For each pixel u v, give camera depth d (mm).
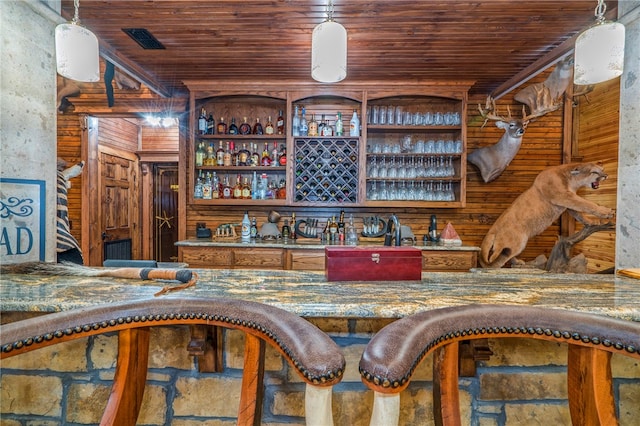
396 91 3201
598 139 3189
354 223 3545
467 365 999
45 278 1158
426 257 3029
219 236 3424
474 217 3559
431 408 1013
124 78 3277
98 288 1028
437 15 2133
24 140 1528
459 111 3270
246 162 3430
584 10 2070
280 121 3455
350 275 1167
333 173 3330
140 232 4938
